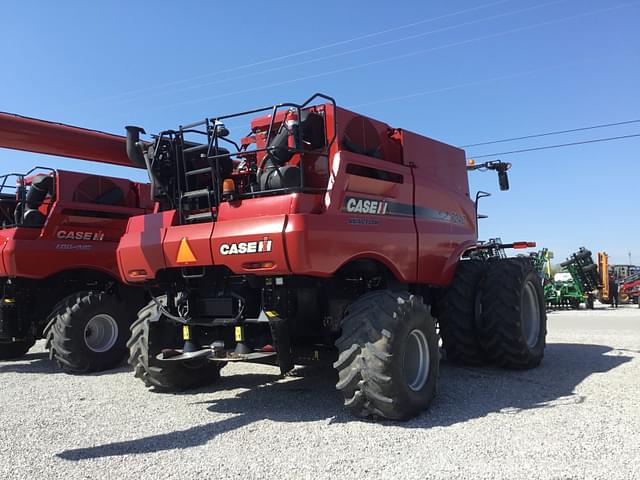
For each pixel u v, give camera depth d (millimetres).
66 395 5832
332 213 4645
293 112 5035
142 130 6430
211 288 5289
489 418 4492
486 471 3271
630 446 3682
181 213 5277
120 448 3861
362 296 4855
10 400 5590
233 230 4699
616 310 22766
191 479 3250
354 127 5293
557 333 11148
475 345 6723
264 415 4758
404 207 5539
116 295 8484
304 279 5043
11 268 7664
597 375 6266
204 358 5109
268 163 4918
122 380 6828
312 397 5492
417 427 4281
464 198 6789
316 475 3273
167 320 5582
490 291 6520
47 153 7348
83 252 8305
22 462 3598
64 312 7523
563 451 3594
